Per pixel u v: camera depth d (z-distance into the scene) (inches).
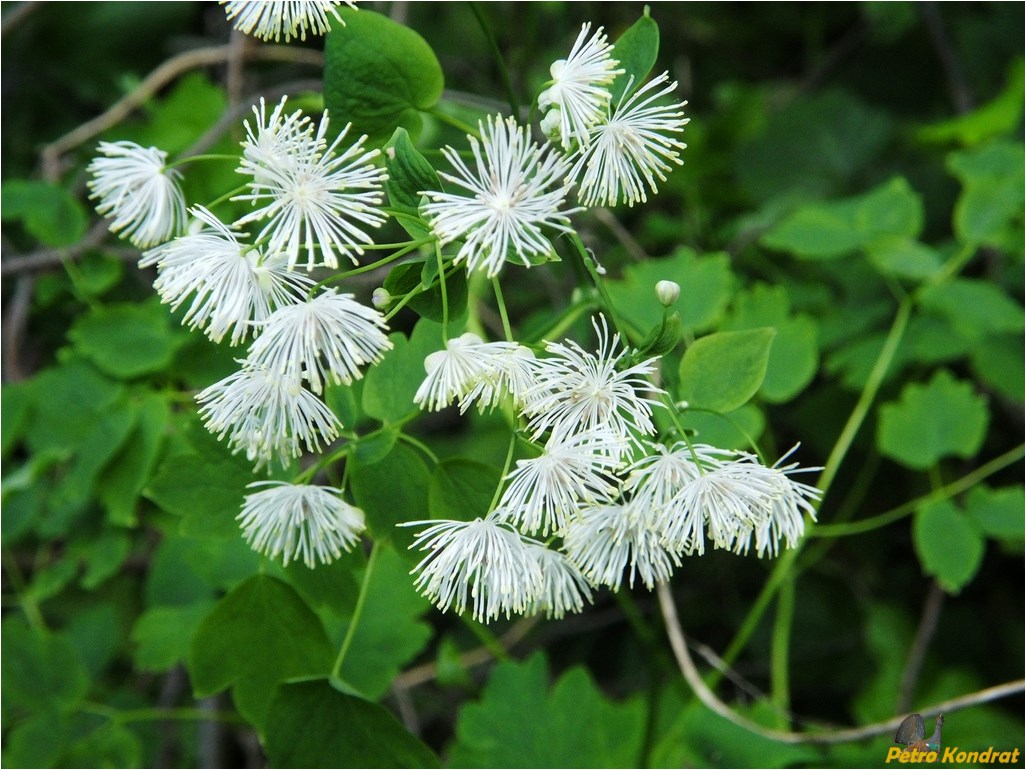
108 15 13.0
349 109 6.8
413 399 6.7
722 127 13.1
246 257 6.0
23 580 11.4
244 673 7.2
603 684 12.6
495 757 9.1
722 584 12.1
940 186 13.2
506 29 13.6
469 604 9.5
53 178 10.9
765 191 13.4
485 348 6.0
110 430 8.7
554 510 6.4
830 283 12.2
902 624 11.2
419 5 13.8
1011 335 10.6
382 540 6.8
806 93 14.6
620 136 6.2
